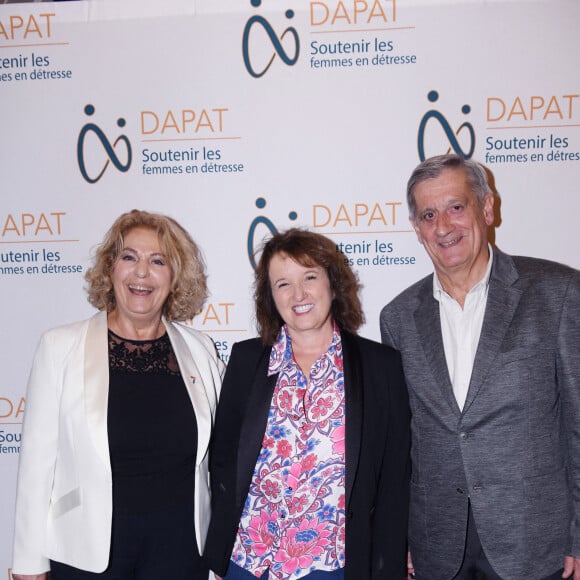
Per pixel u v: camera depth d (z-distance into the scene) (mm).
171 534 1481
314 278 1502
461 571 1531
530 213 2004
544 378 1428
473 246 1475
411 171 2010
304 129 2023
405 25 1965
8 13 2045
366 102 1999
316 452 1422
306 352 1571
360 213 2039
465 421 1442
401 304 1667
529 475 1419
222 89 2027
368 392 1490
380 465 1494
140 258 1575
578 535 1405
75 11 2033
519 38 1941
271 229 2064
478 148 1992
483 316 1502
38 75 2062
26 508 1486
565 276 1470
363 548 1408
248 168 2049
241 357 1613
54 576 1494
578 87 1942
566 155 1975
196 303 1786
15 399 2164
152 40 2023
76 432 1444
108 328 1599
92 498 1412
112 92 2051
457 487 1475
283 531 1415
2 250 2131
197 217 2080
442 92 1979
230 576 1499
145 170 2072
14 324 2148
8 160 2096
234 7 1995
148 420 1476
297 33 1989
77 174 2088
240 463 1464
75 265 2115
